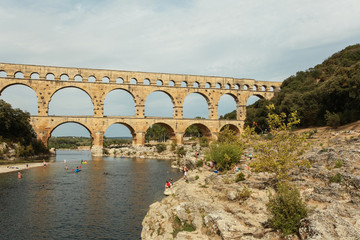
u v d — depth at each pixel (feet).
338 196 69.15
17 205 113.19
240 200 78.74
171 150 325.62
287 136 88.02
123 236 83.10
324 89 241.76
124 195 131.13
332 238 46.42
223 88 360.07
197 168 171.94
